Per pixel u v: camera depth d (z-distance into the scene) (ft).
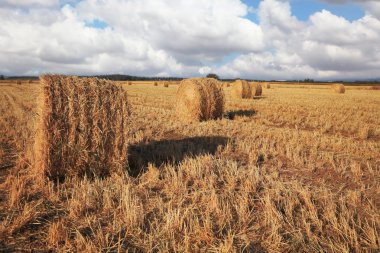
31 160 23.79
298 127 44.50
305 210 16.97
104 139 22.20
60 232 14.43
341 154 28.91
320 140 34.14
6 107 58.85
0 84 189.98
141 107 62.44
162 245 13.76
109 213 16.87
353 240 14.35
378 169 24.63
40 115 20.74
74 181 21.26
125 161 22.94
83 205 17.11
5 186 20.06
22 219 15.47
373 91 160.86
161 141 33.50
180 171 22.33
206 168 23.34
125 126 22.77
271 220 15.64
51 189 19.56
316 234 14.80
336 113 56.85
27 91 108.88
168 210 16.30
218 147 29.37
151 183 20.97
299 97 96.17
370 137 38.42
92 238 14.46
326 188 20.45
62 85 20.99
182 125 42.50
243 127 40.73
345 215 16.47
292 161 26.48
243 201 17.72
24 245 13.84
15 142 31.78
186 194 18.99
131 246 13.98
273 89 169.37
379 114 56.39
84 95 21.38
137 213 16.24
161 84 217.36
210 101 47.14
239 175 22.15
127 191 18.35
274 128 40.93
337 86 133.59
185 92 46.93
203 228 14.98
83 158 21.58
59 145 20.88
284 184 21.13
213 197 17.93
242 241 14.40
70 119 21.03
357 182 21.74
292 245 13.91
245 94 87.61
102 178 22.54
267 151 29.17
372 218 15.87
